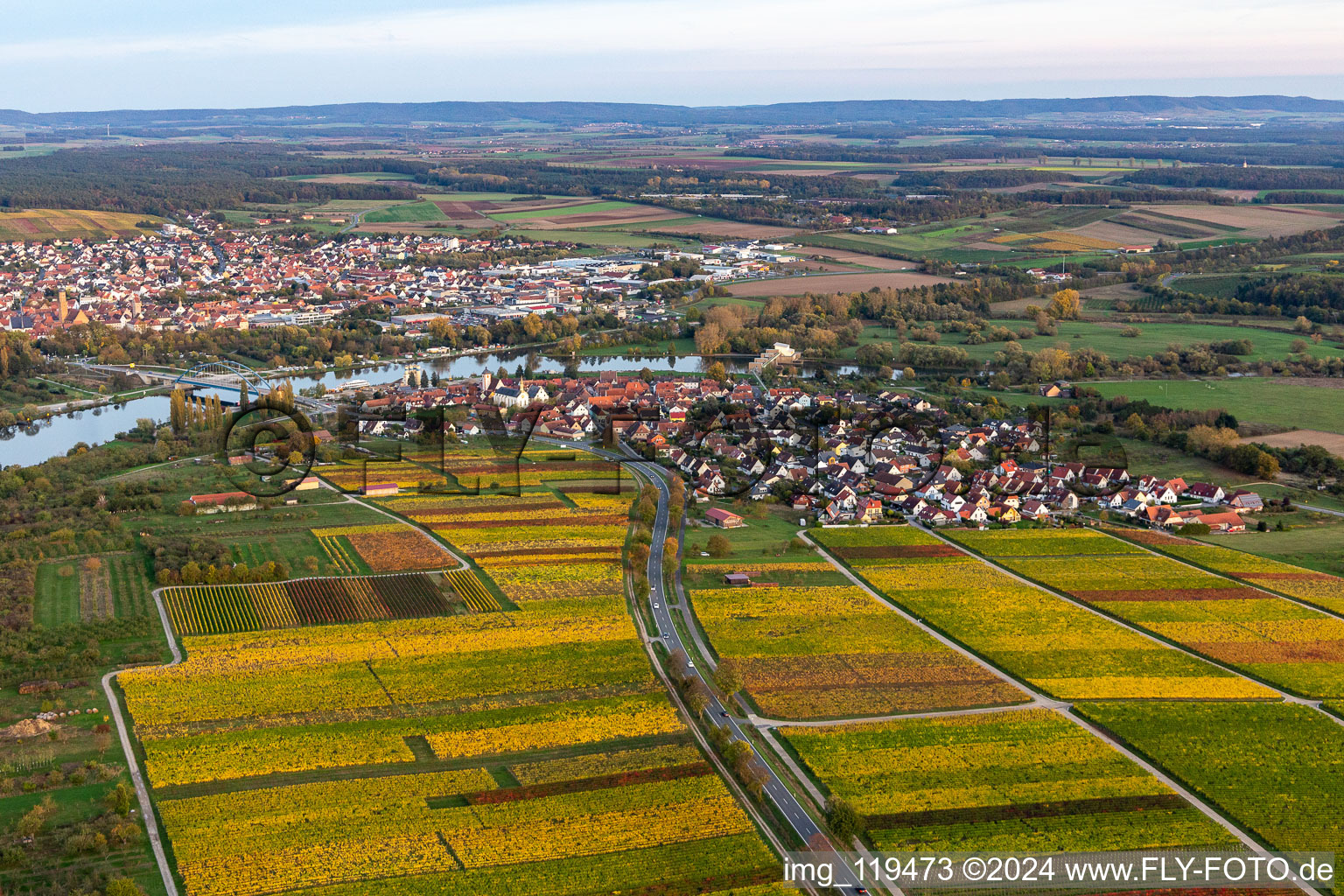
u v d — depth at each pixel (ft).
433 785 538.06
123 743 569.23
